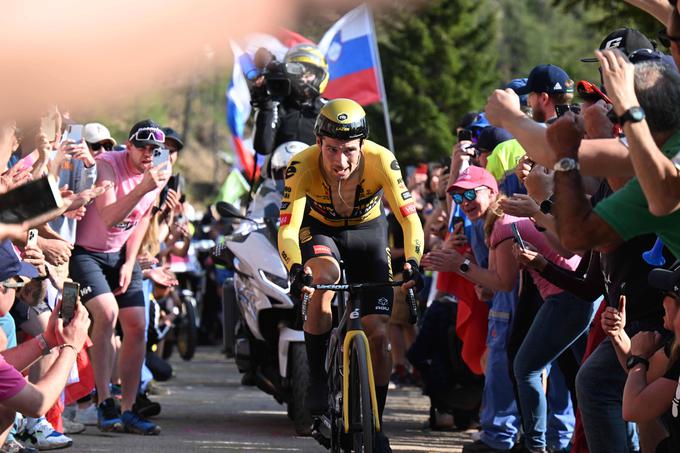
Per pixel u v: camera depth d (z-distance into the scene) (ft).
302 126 41.91
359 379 24.11
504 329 32.99
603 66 13.87
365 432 23.29
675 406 16.03
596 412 21.02
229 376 67.82
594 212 14.56
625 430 21.13
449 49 125.39
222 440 36.94
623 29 25.70
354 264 29.30
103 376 38.14
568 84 33.12
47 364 30.09
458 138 36.58
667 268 19.47
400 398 54.24
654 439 19.66
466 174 32.22
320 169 28.37
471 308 36.42
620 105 13.47
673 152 15.05
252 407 49.52
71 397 33.91
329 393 28.14
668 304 17.33
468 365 37.17
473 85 137.90
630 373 18.72
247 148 72.18
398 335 56.75
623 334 19.43
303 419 38.22
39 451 32.63
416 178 58.75
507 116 17.34
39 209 7.64
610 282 20.95
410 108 142.10
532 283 30.40
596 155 15.72
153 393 55.06
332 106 26.58
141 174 38.24
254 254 39.81
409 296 26.13
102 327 37.45
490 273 30.86
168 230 50.42
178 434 38.37
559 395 32.91
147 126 37.37
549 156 16.39
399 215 28.09
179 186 49.62
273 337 40.63
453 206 39.09
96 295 37.40
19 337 32.76
